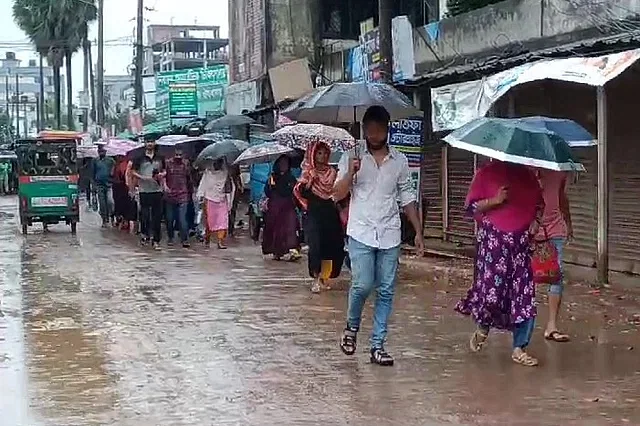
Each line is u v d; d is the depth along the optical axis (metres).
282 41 28.77
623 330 9.98
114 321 10.94
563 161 8.08
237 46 32.84
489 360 8.67
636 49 11.95
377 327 8.62
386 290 8.57
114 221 27.89
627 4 13.96
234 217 23.25
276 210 17.20
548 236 9.30
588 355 8.82
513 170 8.41
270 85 27.55
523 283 8.44
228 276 15.01
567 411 7.00
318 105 10.75
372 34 22.03
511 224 8.43
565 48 13.95
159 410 7.15
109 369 8.51
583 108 15.03
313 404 7.26
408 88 18.31
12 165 52.94
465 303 8.83
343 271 15.29
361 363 8.62
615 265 14.51
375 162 8.50
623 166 14.24
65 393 7.68
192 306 11.96
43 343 9.70
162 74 40.66
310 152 13.12
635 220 14.05
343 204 12.86
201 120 36.91
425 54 19.84
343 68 24.94
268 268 16.12
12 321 11.02
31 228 27.06
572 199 15.34
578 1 15.02
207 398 7.47
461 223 18.80
